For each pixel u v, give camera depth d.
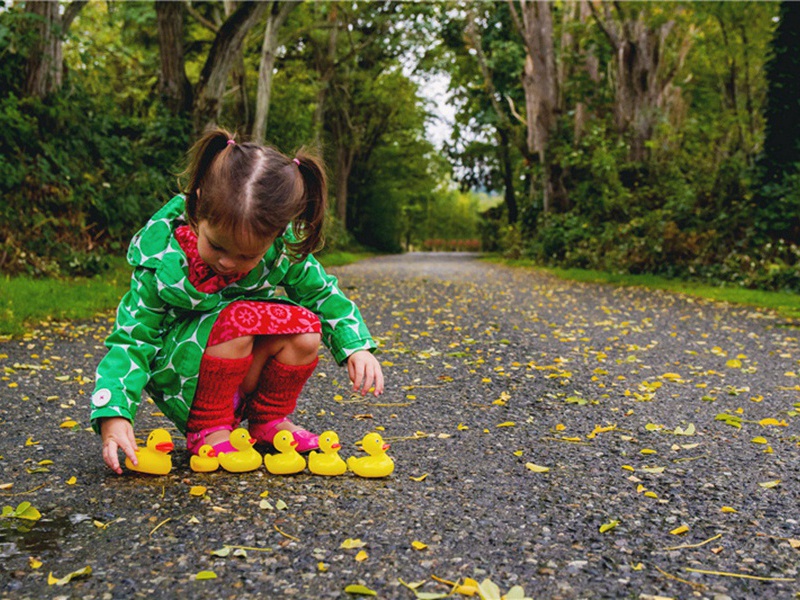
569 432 3.43
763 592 1.84
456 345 6.07
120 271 10.30
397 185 42.81
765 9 22.03
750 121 24.36
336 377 4.63
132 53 18.94
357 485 2.55
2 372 4.41
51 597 1.72
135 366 2.42
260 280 2.60
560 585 1.85
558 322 7.71
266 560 1.94
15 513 2.20
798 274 11.31
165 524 2.16
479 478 2.69
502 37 25.78
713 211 13.57
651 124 17.64
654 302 9.95
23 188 9.56
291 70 24.78
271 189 2.08
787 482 2.72
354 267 19.05
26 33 10.27
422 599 1.75
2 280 7.79
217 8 19.25
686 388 4.53
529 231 22.97
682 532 2.21
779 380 4.84
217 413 2.64
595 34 18.98
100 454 2.86
